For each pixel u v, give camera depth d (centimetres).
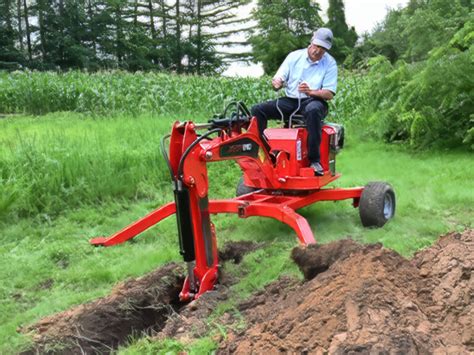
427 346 295
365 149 1080
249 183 568
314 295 352
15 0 4678
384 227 579
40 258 546
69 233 619
